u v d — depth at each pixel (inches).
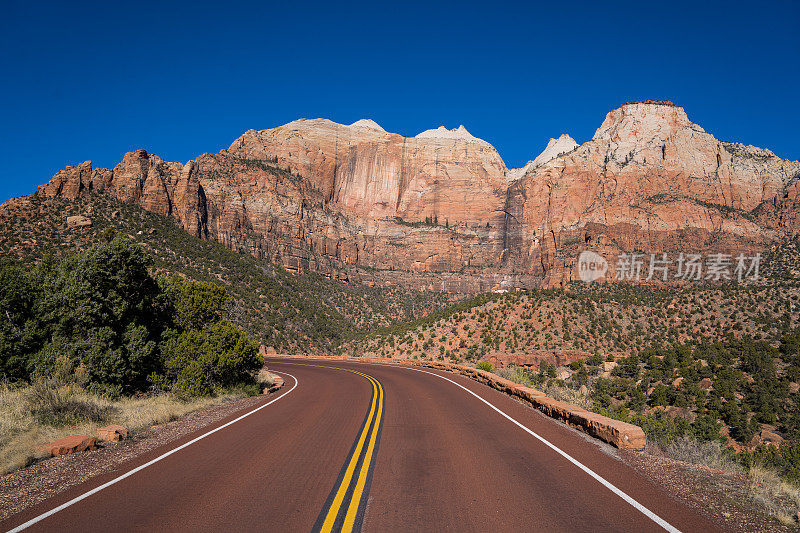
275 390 842.8
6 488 251.0
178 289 935.7
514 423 426.6
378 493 233.3
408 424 427.8
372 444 343.6
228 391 732.7
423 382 877.8
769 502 214.2
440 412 498.6
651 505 212.7
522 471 268.5
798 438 1414.9
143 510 215.5
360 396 671.8
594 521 194.2
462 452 315.6
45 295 667.4
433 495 229.3
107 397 583.5
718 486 240.2
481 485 243.9
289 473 271.1
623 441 320.5
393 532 185.0
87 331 645.3
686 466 278.2
